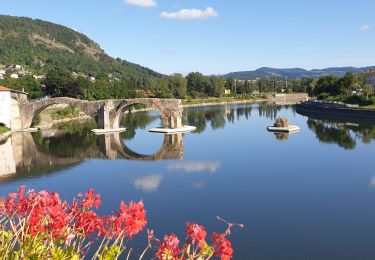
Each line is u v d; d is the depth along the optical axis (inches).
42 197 232.2
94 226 240.4
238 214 1113.4
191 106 6520.7
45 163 1950.1
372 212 1096.2
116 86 5531.5
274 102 7322.8
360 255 827.4
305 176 1551.4
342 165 1729.8
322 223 1024.2
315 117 4106.8
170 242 208.7
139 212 213.8
